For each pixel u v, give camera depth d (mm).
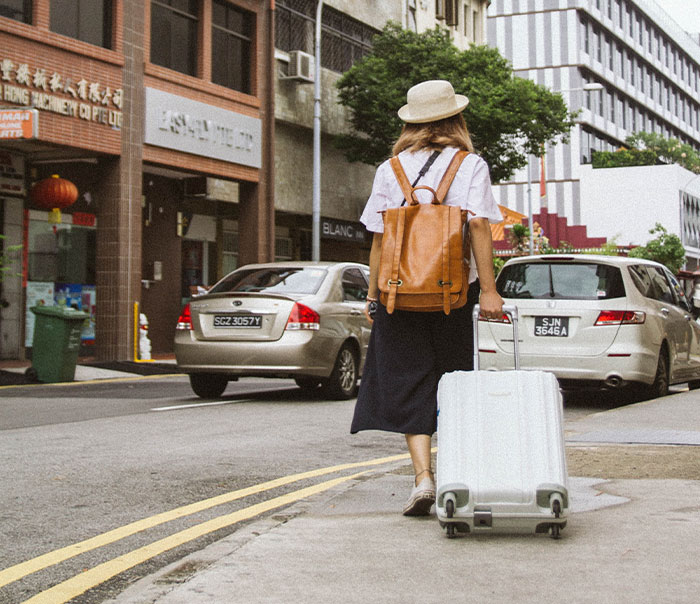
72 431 8305
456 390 3902
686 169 76062
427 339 4352
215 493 5570
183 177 23672
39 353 14625
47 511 5047
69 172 20406
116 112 18734
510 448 3768
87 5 18438
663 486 5059
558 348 10391
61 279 20234
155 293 23312
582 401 11562
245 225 23750
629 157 73125
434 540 3857
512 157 28344
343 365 11477
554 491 3691
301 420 9367
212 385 11680
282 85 25578
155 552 4152
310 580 3320
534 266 10734
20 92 16469
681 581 3223
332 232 28172
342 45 28969
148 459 6777
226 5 23281
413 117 4383
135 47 19375
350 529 4102
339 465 6707
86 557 4109
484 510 3732
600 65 72875
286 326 10828
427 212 4148
